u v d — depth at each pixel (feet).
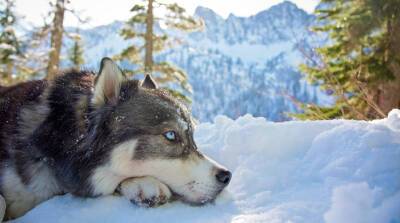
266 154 3.36
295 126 3.45
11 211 3.16
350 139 3.07
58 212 2.92
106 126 3.00
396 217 2.36
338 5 11.64
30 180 3.08
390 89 10.15
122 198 2.97
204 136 4.11
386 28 10.51
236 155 3.49
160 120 3.03
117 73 3.12
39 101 3.26
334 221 2.42
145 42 18.34
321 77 10.91
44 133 3.08
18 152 3.10
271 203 2.81
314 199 2.70
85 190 2.99
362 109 9.33
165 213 2.82
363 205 2.45
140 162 2.98
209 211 2.83
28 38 18.10
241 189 3.07
